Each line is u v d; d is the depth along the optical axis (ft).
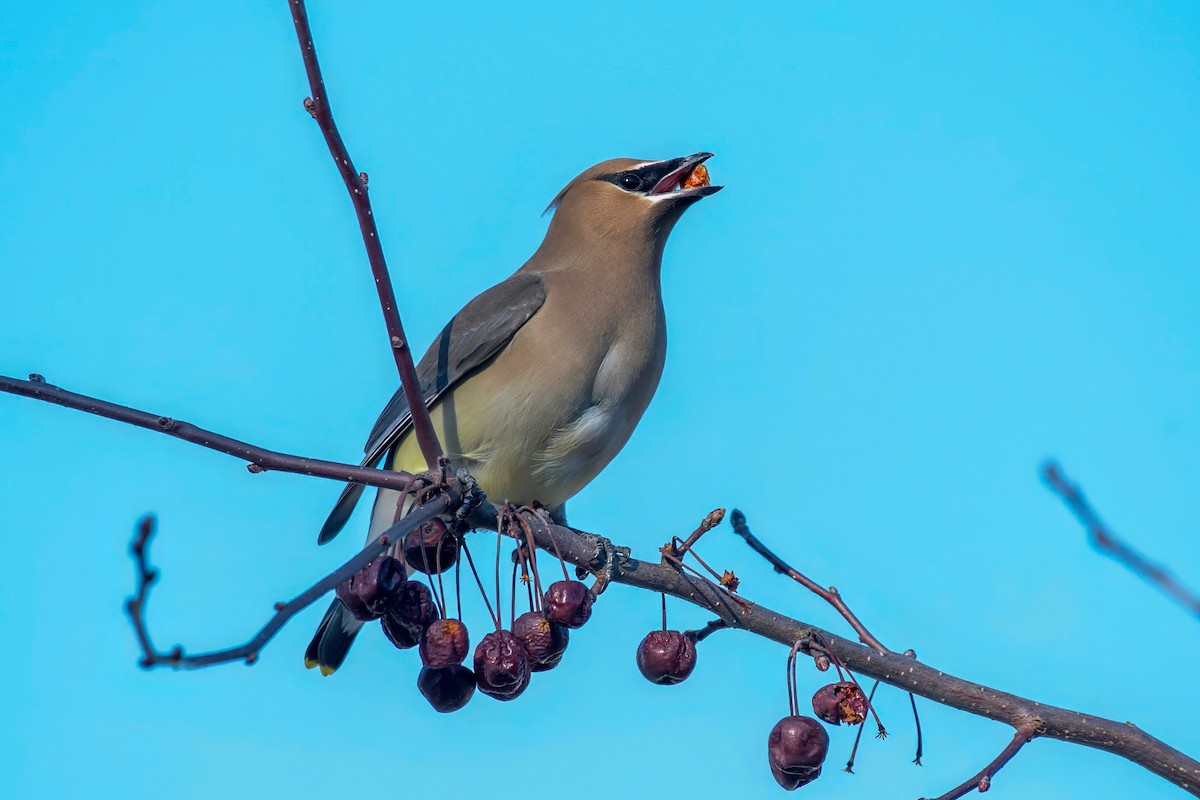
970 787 30.40
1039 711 31.53
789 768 29.73
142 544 17.70
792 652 31.60
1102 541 28.89
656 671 32.76
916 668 32.19
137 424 31.19
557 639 30.45
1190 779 30.94
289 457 32.07
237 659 19.25
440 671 30.09
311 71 27.20
